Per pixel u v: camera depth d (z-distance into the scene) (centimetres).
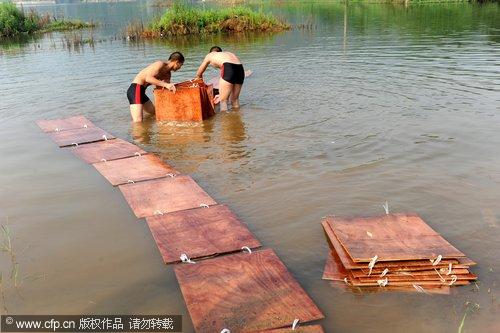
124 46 1770
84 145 642
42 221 429
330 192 465
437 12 2445
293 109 769
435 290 315
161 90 730
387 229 378
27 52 1661
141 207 447
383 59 1180
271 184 490
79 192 490
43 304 317
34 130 717
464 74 958
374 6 3112
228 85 768
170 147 628
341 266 346
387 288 320
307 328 283
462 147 568
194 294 318
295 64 1179
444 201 437
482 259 347
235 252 368
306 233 393
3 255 376
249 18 2194
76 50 1678
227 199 462
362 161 539
